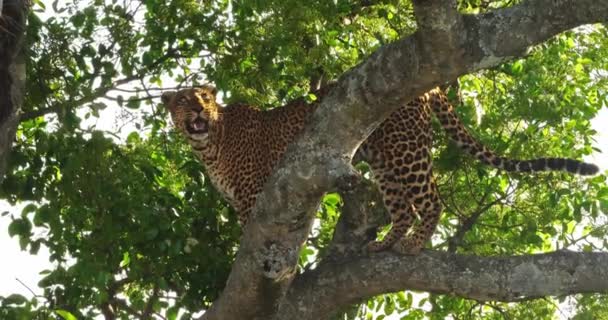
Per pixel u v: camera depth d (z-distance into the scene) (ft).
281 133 43.37
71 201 42.16
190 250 41.93
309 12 42.68
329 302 37.91
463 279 36.50
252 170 43.50
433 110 42.88
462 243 46.98
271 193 32.81
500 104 47.47
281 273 34.53
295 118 43.27
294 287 38.01
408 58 30.91
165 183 50.06
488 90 51.72
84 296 41.73
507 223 47.67
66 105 41.57
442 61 30.58
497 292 36.40
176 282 42.80
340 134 32.12
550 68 47.88
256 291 35.19
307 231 34.04
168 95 44.37
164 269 42.32
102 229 41.47
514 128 47.83
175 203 43.06
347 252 40.73
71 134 42.16
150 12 44.75
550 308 47.52
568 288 36.32
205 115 42.98
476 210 46.55
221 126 43.86
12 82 36.73
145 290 47.73
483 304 46.85
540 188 47.37
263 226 33.55
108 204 41.55
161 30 44.01
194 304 42.39
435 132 46.16
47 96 43.50
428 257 37.17
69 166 41.11
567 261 36.35
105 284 40.14
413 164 41.63
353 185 32.30
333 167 31.94
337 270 37.86
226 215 45.29
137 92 44.91
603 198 45.83
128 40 44.19
